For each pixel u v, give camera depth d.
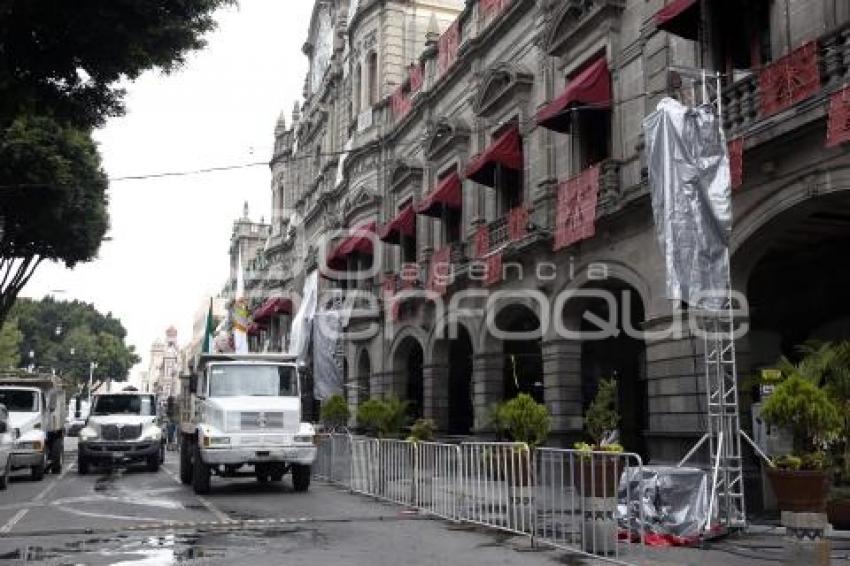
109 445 21.78
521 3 20.00
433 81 25.75
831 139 10.16
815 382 9.88
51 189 23.11
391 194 28.73
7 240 25.97
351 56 33.38
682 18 13.55
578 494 9.16
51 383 21.84
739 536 9.93
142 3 11.69
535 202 18.61
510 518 10.47
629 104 15.85
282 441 15.75
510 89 19.92
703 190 11.08
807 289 14.85
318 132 40.81
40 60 12.38
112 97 13.60
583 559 8.69
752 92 12.09
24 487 17.88
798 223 12.68
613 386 13.48
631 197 14.68
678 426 13.66
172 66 13.14
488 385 20.80
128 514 12.76
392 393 24.23
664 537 9.52
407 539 10.14
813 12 11.66
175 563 8.50
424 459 13.06
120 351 89.94
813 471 8.61
